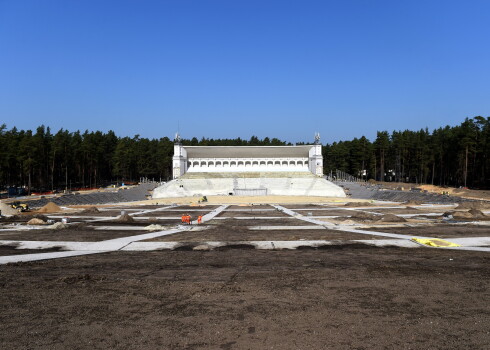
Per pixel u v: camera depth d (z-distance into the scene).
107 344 11.94
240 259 25.31
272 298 16.48
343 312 14.71
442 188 110.88
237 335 12.57
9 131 140.38
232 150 151.12
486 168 115.75
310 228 41.66
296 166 149.75
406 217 53.31
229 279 19.77
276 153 150.38
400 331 12.88
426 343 11.96
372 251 28.12
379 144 171.25
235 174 139.75
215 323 13.62
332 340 12.16
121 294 17.14
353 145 183.25
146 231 39.56
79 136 158.00
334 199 105.62
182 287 18.22
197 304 15.72
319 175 140.25
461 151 121.94
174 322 13.73
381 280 19.41
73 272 21.58
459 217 51.06
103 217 56.06
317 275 20.55
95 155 150.50
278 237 34.69
